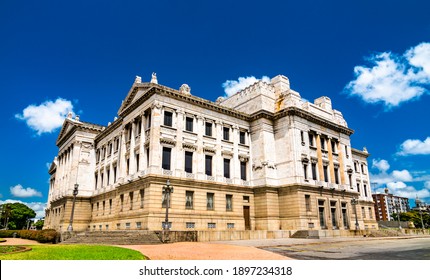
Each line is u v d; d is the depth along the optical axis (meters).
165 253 20.12
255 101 52.44
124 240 30.64
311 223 45.38
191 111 44.84
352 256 20.62
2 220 117.56
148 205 37.34
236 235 34.72
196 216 40.75
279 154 49.50
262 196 47.00
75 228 55.34
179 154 41.72
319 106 57.72
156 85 41.53
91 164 60.72
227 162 47.72
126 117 48.91
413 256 20.47
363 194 74.50
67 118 63.19
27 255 16.14
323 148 54.09
